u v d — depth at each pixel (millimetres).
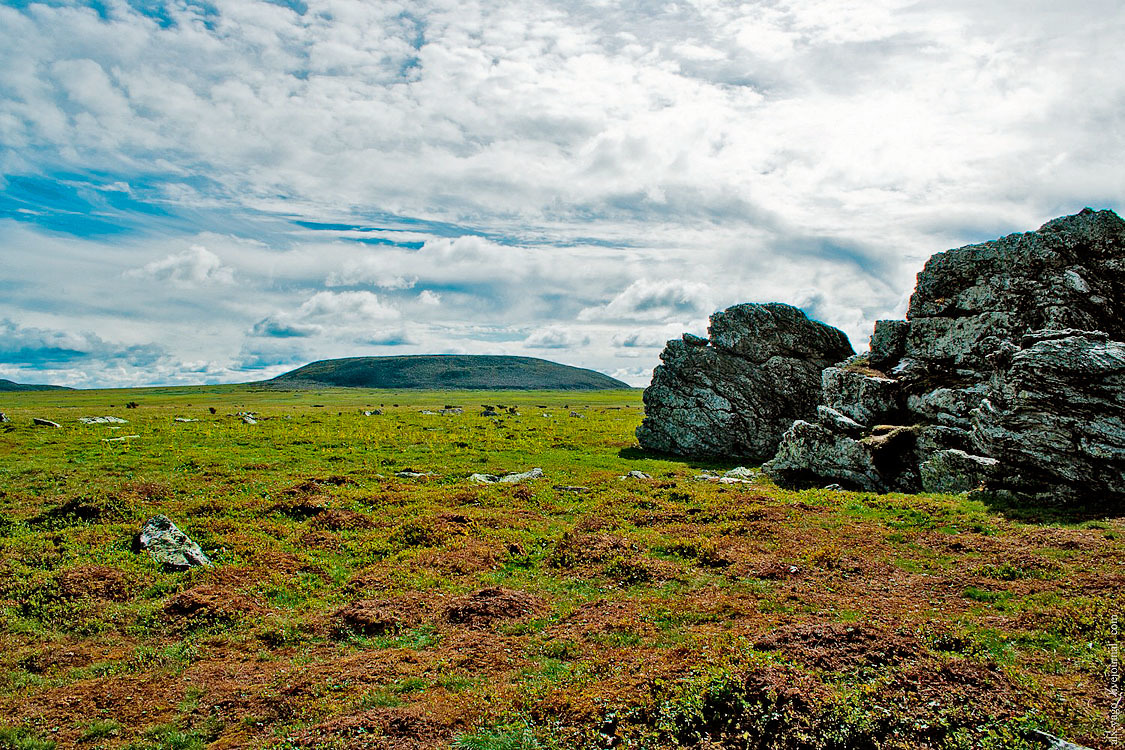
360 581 23703
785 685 14008
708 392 60094
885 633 17078
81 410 89625
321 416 80062
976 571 23766
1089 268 41875
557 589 23219
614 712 13883
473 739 13375
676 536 29266
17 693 15852
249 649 18500
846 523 30938
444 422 75688
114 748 13539
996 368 37688
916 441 41125
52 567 23875
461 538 28797
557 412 98500
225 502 33031
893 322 49875
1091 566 23469
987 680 14742
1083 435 32500
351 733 13531
